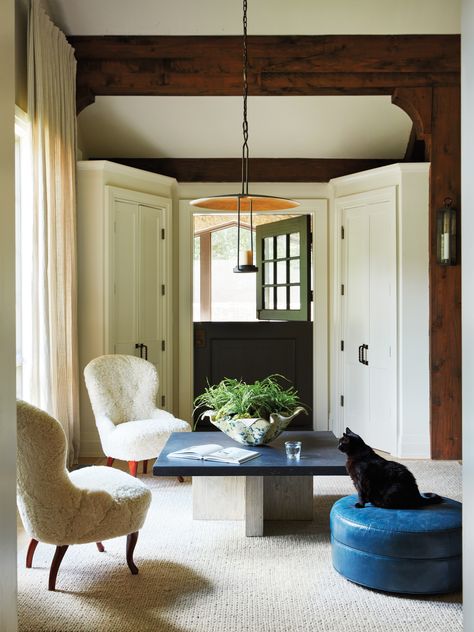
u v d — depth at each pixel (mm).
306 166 6258
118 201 5422
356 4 4828
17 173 4207
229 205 3703
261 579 2936
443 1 4832
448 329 5262
